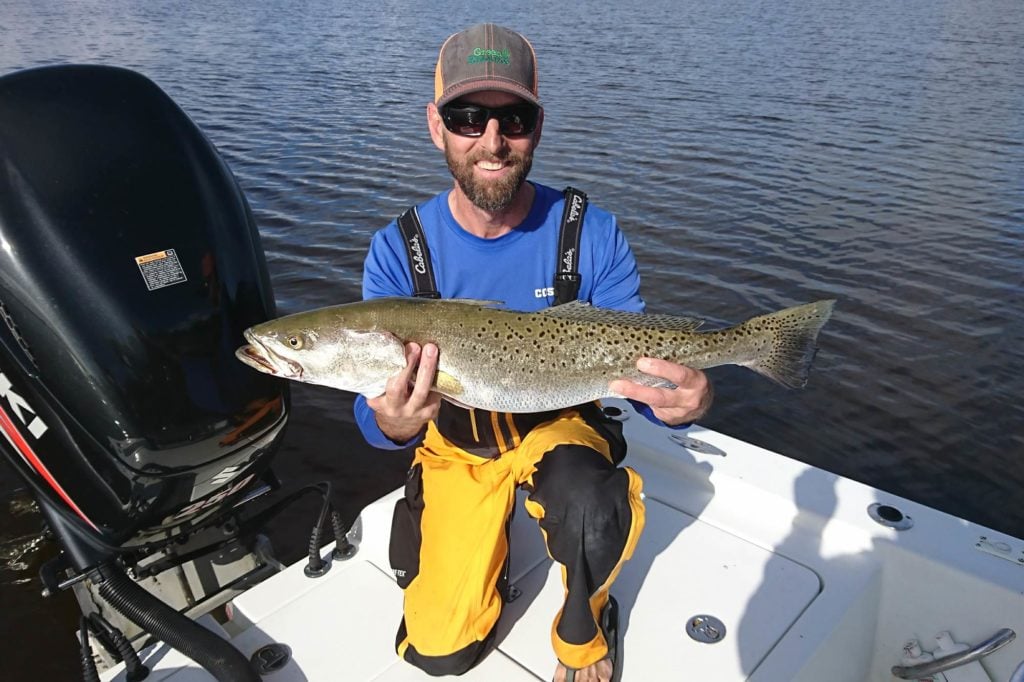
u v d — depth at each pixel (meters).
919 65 9.08
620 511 0.93
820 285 3.30
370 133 5.60
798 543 1.20
